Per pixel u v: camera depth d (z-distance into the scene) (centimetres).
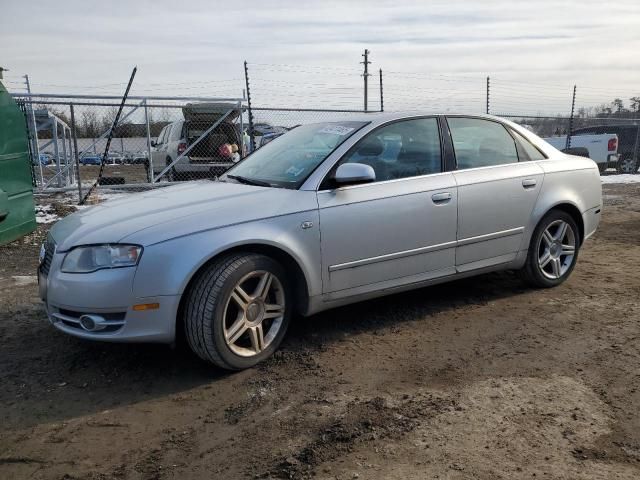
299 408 308
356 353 382
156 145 1493
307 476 246
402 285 423
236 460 262
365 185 404
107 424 299
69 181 1506
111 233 338
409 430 281
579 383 329
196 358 380
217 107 1242
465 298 496
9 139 749
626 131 1945
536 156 508
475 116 483
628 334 404
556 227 519
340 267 390
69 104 1073
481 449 263
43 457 270
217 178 473
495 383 331
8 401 326
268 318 372
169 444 279
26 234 803
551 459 254
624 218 956
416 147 440
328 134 438
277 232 362
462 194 443
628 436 271
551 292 511
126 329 327
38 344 409
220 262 344
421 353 380
